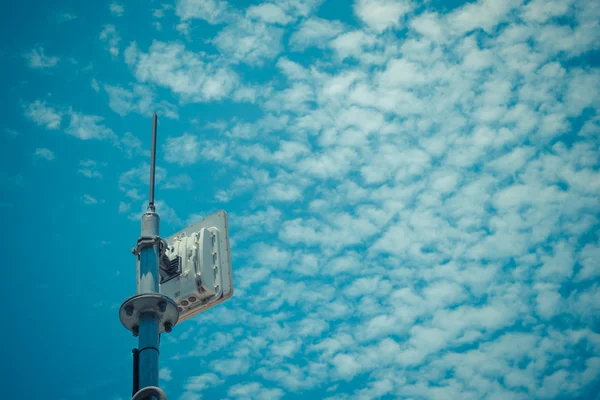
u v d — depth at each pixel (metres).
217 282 12.84
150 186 11.69
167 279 12.91
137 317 10.20
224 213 13.77
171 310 10.25
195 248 13.12
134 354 9.84
